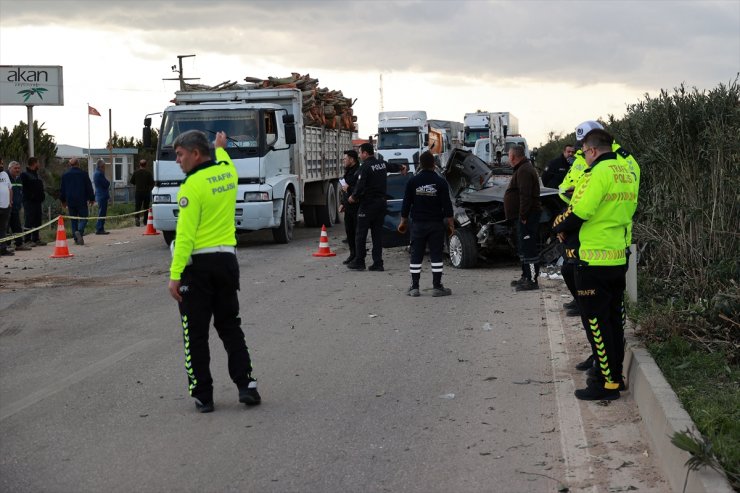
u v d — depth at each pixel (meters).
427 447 5.60
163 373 7.57
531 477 5.07
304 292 11.88
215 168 6.39
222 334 6.58
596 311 6.39
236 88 21.08
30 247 18.31
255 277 13.41
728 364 7.13
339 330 9.33
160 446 5.68
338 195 23.83
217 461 5.38
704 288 9.41
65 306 11.05
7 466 5.35
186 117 17.47
